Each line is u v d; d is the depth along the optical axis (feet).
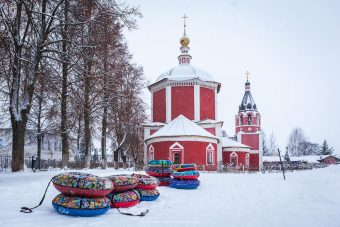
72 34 62.64
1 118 80.07
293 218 22.76
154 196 30.86
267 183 54.34
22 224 17.12
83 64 67.56
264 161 229.25
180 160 98.07
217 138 108.58
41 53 63.87
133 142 121.08
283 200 33.01
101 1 63.05
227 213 24.95
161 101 123.85
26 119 63.10
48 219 19.15
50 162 115.14
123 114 90.84
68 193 21.39
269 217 23.17
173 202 30.99
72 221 19.06
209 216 23.41
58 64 67.67
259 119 160.97
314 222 21.27
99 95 74.43
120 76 78.69
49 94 67.21
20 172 60.23
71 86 66.80
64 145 75.25
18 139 62.13
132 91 87.45
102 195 22.11
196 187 45.60
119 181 25.96
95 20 62.34
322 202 31.09
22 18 62.13
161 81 122.72
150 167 51.03
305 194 37.81
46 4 65.05
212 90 124.67
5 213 19.81
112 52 75.56
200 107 118.93
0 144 125.29
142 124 116.57
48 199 26.89
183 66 130.00
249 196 36.78
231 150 131.85
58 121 78.28
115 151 104.06
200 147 100.32
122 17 62.64
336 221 21.62
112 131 106.42
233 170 108.78
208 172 95.91
